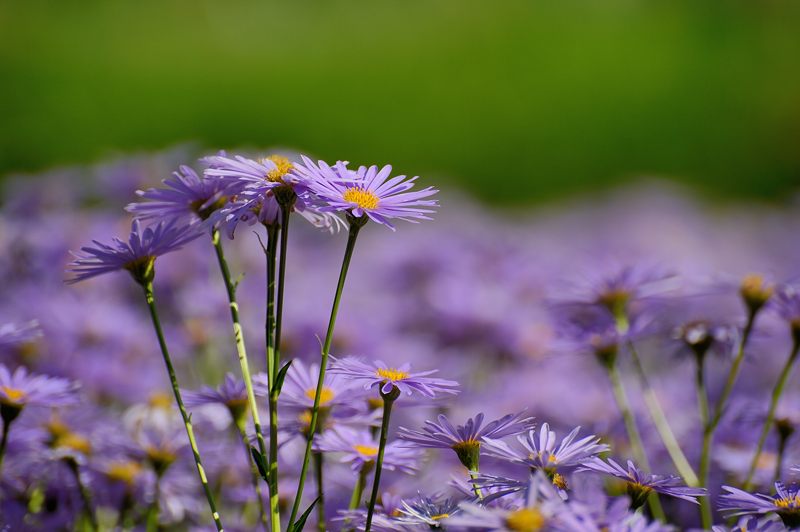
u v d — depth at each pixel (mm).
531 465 794
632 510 809
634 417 1076
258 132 4328
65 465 958
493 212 3969
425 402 896
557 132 4660
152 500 956
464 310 1426
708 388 1312
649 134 4711
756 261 2326
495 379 1361
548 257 1966
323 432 866
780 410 997
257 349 1287
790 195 4293
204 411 1001
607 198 3465
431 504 812
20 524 926
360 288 1728
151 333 1289
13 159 3441
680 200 3156
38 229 1441
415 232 1926
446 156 4543
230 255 1465
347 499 918
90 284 1381
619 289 1039
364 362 873
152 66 4715
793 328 963
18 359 1117
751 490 977
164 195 845
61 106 3811
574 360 1398
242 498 945
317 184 807
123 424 1038
